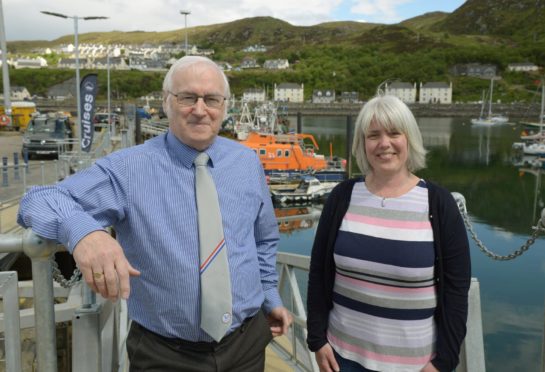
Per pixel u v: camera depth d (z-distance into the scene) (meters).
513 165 49.78
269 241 2.36
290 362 3.87
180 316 1.92
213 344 1.97
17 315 1.86
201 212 1.95
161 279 1.92
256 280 2.14
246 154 2.21
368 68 183.00
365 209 2.19
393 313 2.09
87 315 2.02
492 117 117.88
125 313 3.37
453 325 2.05
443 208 2.08
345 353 2.22
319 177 30.72
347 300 2.21
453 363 2.07
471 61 184.25
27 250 1.69
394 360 2.10
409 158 2.20
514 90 162.88
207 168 2.04
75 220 1.64
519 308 13.64
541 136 65.50
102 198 1.88
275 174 29.92
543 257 18.97
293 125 100.44
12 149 23.58
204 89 1.98
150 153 1.98
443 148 64.19
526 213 29.84
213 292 1.92
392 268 2.07
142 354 1.98
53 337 1.82
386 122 2.12
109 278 1.53
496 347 11.33
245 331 2.09
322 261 2.33
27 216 1.71
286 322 2.30
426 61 181.25
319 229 2.34
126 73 162.25
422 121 121.06
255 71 190.50
